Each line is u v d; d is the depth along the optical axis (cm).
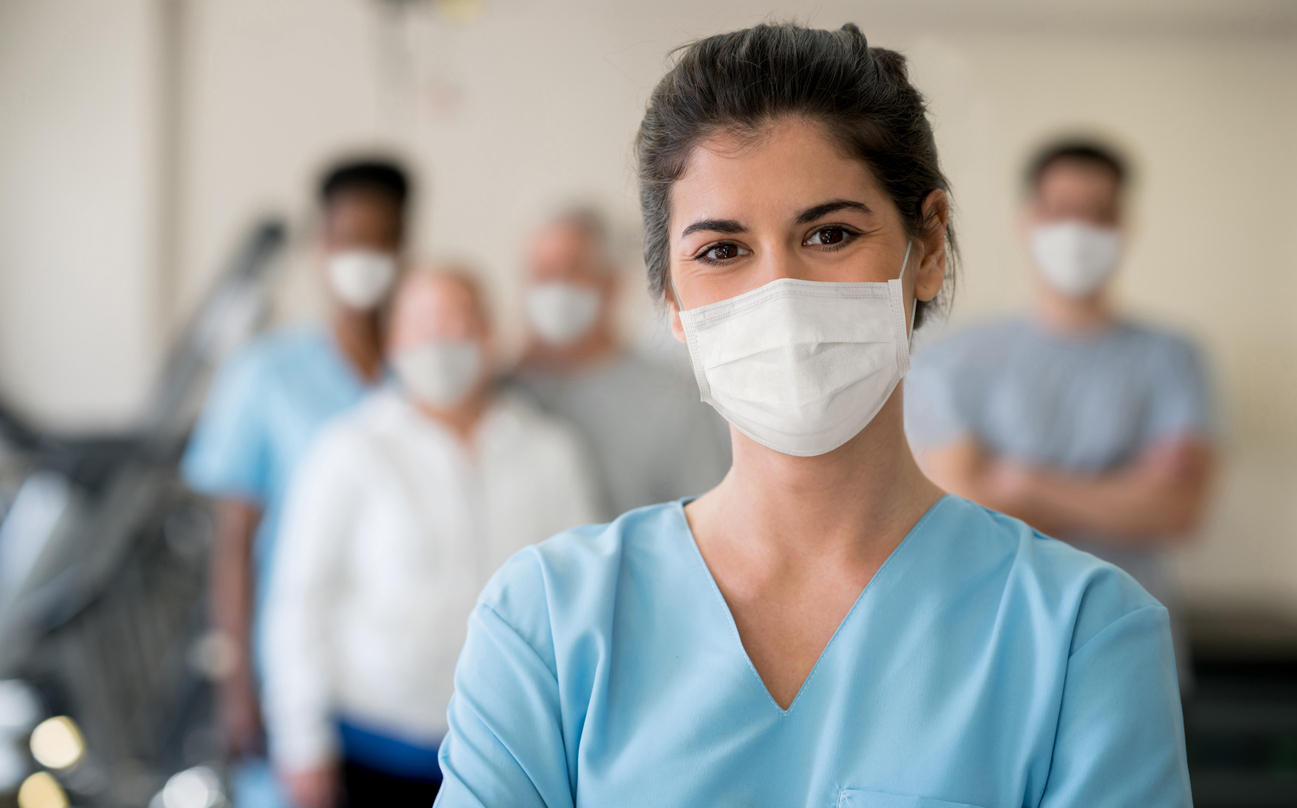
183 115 398
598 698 82
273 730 213
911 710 79
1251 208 408
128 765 276
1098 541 199
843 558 85
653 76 97
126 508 289
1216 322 408
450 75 406
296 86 401
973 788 76
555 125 409
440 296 199
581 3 402
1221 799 327
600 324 221
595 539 92
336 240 230
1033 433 204
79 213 386
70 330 386
